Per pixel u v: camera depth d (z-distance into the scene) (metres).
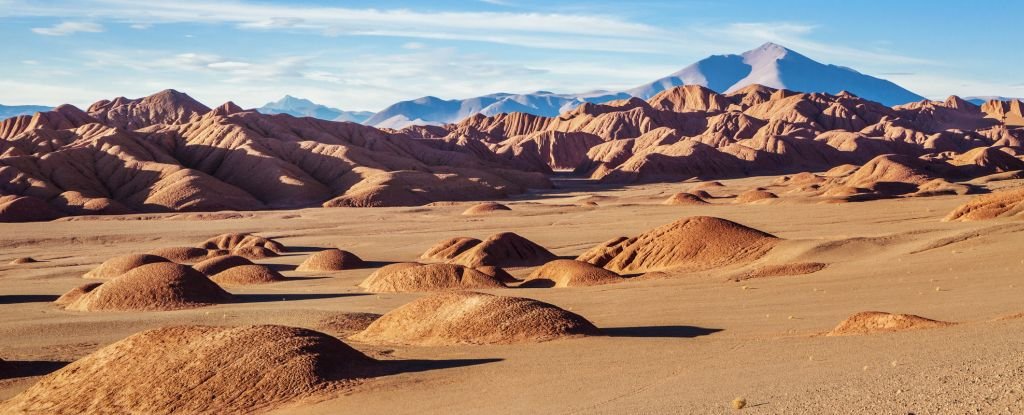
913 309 27.36
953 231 47.62
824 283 37.06
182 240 90.19
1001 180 137.00
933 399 10.87
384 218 112.44
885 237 48.47
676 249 51.38
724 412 12.00
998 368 12.00
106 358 18.73
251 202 143.88
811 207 95.62
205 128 180.75
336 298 41.78
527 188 188.12
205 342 18.44
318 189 154.75
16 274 62.09
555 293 41.06
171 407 16.67
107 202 132.38
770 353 18.28
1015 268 34.84
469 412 14.36
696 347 20.44
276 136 188.88
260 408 16.27
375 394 16.34
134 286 40.41
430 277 46.22
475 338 24.02
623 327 27.64
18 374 22.92
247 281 51.84
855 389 12.31
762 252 49.12
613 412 13.21
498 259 59.75
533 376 17.44
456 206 132.75
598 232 80.19
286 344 18.11
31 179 136.88
